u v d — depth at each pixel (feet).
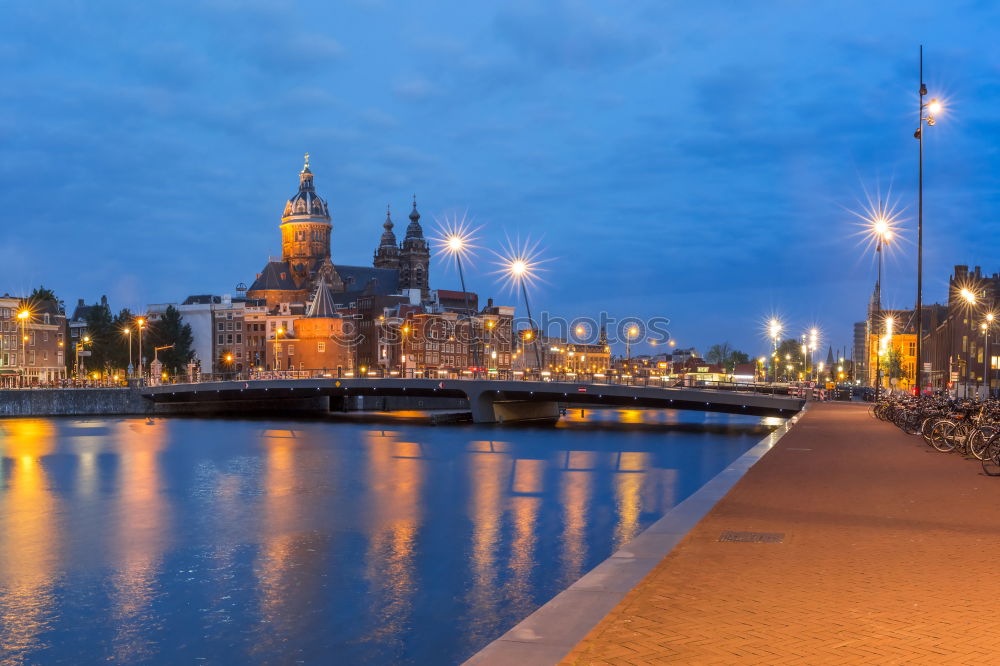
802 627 27.20
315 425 311.88
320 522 108.78
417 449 215.92
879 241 248.93
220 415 379.96
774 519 47.57
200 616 65.92
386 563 82.74
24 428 290.15
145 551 91.81
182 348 554.87
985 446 72.18
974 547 39.88
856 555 38.14
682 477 157.38
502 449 216.95
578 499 128.67
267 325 605.31
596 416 385.09
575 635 26.48
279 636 60.18
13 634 62.69
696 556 37.99
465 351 599.98
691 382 344.49
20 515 117.08
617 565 35.88
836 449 91.86
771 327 478.18
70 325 597.52
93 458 194.08
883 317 593.01
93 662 56.80
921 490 59.41
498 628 60.54
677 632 26.76
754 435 263.08
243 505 124.98
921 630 26.71
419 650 56.03
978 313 364.79
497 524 105.81
